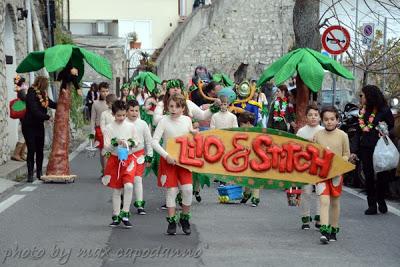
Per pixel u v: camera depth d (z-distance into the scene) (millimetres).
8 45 24266
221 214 13969
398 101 19438
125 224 12523
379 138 14086
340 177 11797
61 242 11375
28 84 25609
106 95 18312
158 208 14562
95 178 19078
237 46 52312
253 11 52312
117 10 57719
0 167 19766
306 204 12555
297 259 10398
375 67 25781
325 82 36688
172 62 51094
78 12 57406
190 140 12086
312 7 23031
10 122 23750
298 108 17359
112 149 12578
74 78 18406
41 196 15875
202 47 51812
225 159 12273
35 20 27641
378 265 10133
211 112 15156
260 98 24547
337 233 12320
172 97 12086
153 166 14844
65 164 18250
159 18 58219
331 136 12109
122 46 51875
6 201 15172
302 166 12125
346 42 21250
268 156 12305
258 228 12633
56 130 18203
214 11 52094
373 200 14211
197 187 15242
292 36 52531
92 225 12727
